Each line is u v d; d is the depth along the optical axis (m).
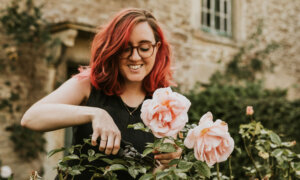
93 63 1.46
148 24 1.40
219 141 1.04
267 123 4.53
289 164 1.58
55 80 4.41
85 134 1.42
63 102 1.37
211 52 6.36
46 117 1.18
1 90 4.21
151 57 1.40
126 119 1.48
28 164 4.21
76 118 1.16
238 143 3.33
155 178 1.12
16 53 4.27
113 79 1.45
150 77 1.55
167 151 1.11
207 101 4.41
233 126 4.21
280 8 7.37
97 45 1.48
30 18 4.36
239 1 6.88
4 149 4.12
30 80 4.39
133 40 1.36
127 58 1.38
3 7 4.34
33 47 4.41
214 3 6.78
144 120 1.06
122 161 1.18
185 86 5.91
